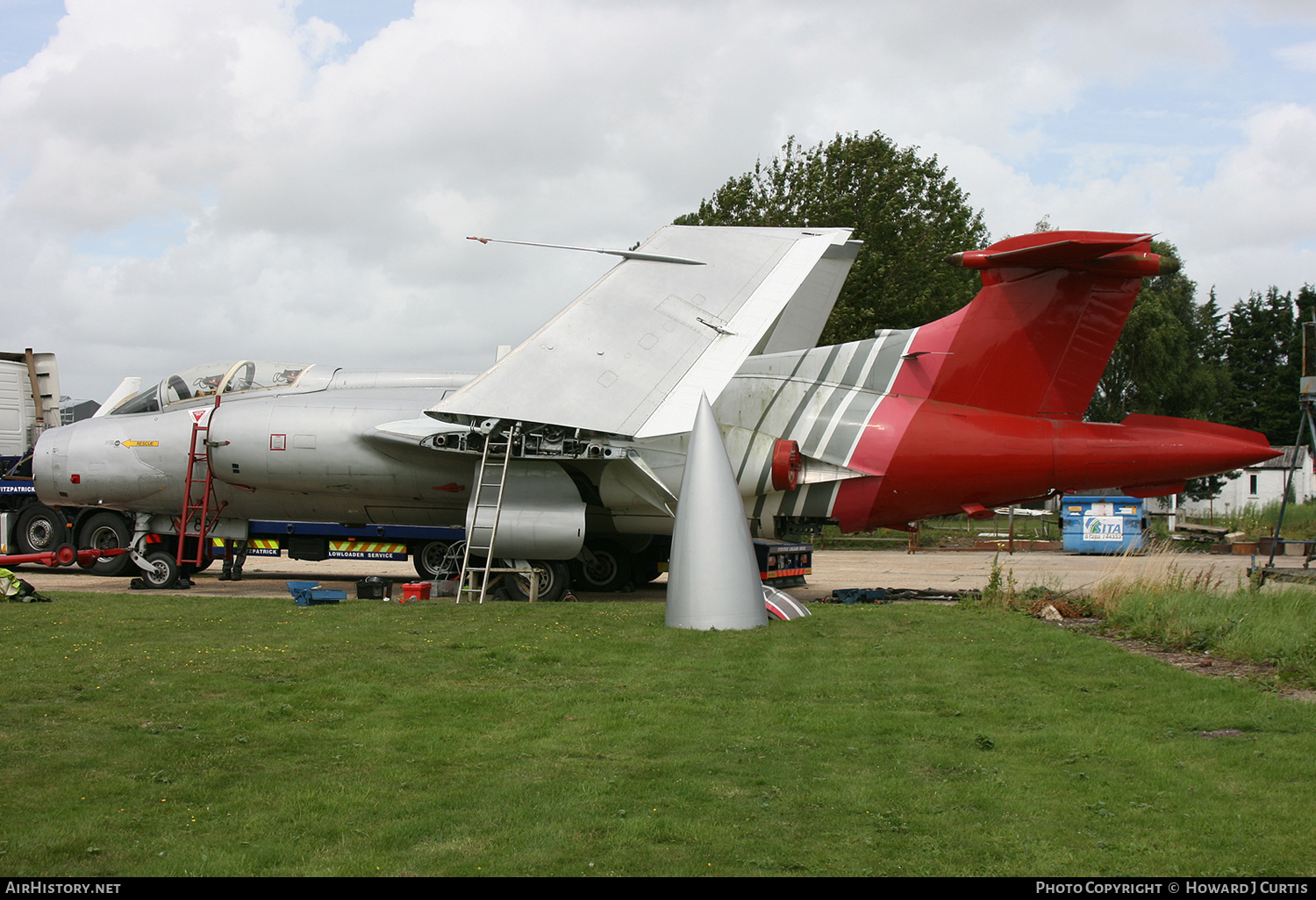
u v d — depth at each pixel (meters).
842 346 15.34
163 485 16.61
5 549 18.94
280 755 6.00
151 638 9.86
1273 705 7.45
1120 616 12.04
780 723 6.93
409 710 7.13
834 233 15.17
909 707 7.43
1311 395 17.23
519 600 14.47
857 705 7.46
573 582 17.47
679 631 10.72
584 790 5.42
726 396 15.27
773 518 15.32
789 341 18.05
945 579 20.27
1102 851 4.62
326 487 15.89
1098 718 7.11
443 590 15.07
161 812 4.99
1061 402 14.52
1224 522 36.88
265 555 17.55
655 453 14.98
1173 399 53.09
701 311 14.14
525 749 6.19
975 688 8.09
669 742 6.40
